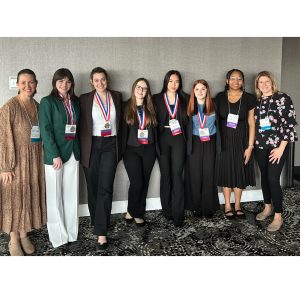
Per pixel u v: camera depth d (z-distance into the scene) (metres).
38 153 2.47
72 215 2.68
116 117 2.78
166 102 3.00
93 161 2.73
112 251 2.55
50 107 2.40
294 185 4.45
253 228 2.99
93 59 3.20
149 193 3.54
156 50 3.37
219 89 3.60
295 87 4.77
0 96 3.01
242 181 3.18
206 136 3.06
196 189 3.20
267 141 2.85
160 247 2.62
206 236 2.82
